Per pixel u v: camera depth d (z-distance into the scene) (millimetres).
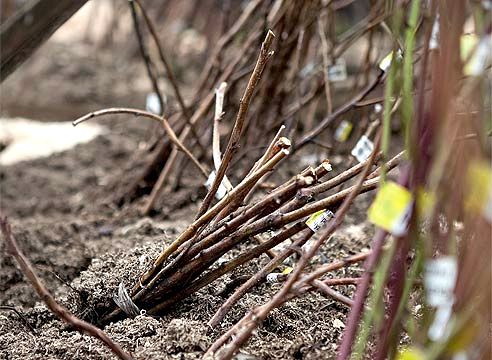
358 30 2084
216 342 1339
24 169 2869
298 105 2064
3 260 1927
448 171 1176
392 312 1238
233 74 2143
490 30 1164
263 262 1601
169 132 1702
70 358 1406
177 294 1465
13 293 1834
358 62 4148
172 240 1674
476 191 1146
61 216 2424
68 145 3182
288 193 1346
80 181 2756
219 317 1400
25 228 2070
